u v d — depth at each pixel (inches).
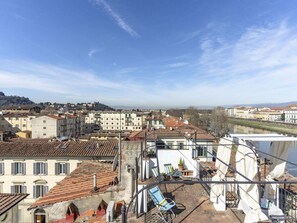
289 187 422.0
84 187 471.8
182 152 558.9
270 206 335.6
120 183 403.9
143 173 439.2
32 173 987.3
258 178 334.3
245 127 5285.4
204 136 986.1
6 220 424.8
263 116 6914.4
